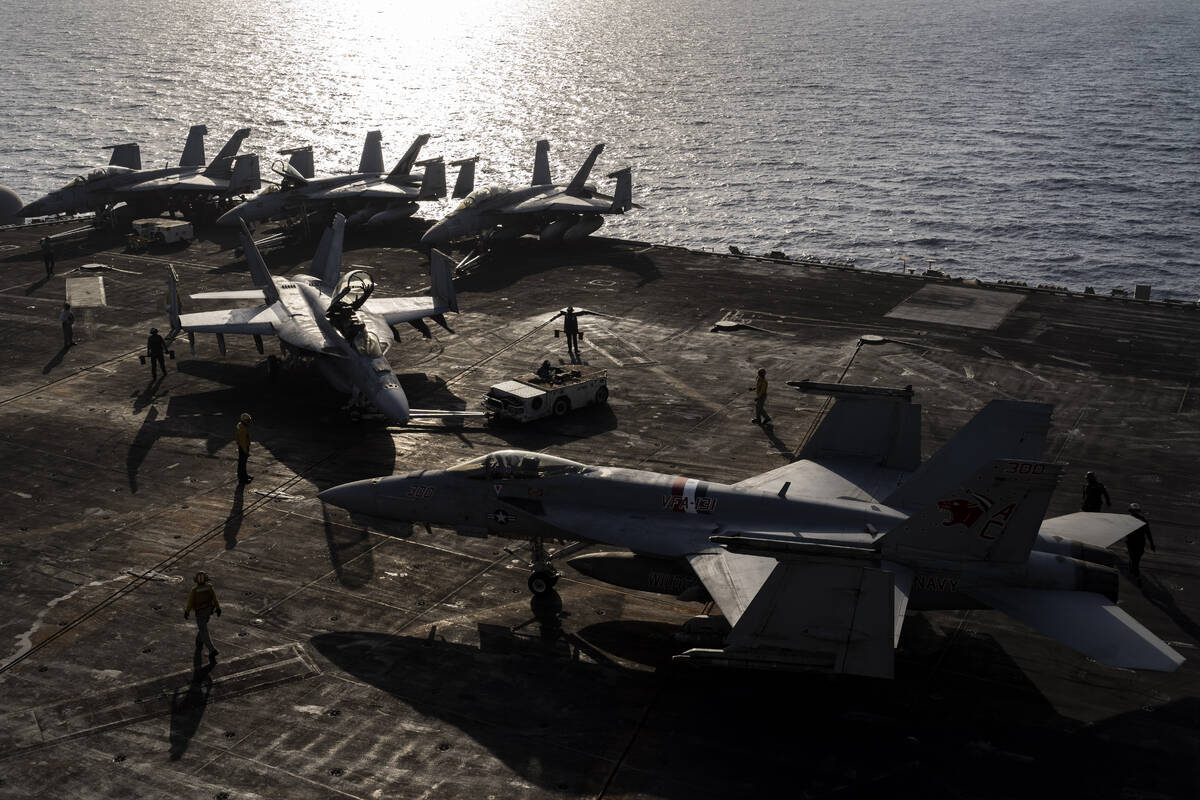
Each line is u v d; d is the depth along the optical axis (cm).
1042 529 2084
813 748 1827
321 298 3791
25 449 3095
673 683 2020
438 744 1838
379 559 2494
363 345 3269
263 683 2012
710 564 2008
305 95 18100
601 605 2314
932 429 3222
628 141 13562
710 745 1833
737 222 9231
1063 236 8625
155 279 4872
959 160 12106
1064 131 14038
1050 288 4734
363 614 2259
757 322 4291
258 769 1772
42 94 17612
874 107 16625
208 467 2991
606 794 1711
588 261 5238
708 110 16488
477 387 3612
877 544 1952
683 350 3975
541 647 2142
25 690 1988
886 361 3825
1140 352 3928
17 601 2295
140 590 2345
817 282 4853
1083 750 1823
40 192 10225
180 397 3538
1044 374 3700
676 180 11125
